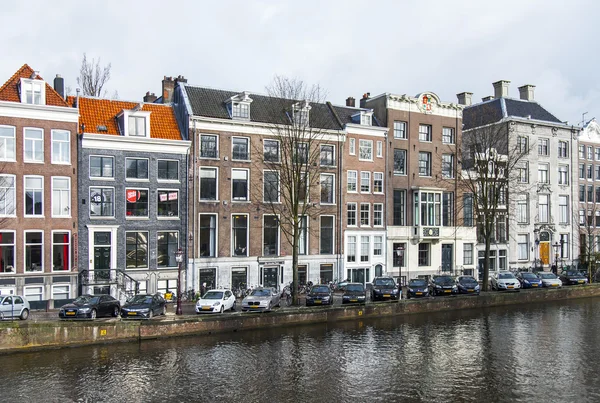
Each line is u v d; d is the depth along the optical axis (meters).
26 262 33.28
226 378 22.06
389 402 19.66
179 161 38.00
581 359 24.95
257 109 41.91
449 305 36.66
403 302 34.81
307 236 43.03
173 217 37.75
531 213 55.56
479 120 55.66
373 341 28.12
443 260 49.91
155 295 30.25
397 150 48.03
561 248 58.06
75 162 34.59
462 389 20.98
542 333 30.06
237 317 29.50
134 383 21.31
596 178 61.75
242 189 40.56
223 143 39.59
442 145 49.94
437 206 49.06
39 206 33.59
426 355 25.58
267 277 41.44
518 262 54.53
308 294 34.22
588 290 43.66
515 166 52.53
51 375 22.03
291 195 36.59
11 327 24.55
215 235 39.41
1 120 32.41
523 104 58.56
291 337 28.67
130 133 36.62
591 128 61.31
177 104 40.53
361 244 45.66
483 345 27.42
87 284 34.22
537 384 21.55
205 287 38.75
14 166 32.72
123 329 26.83
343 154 44.66
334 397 20.11
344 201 44.62
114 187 35.81
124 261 36.03
